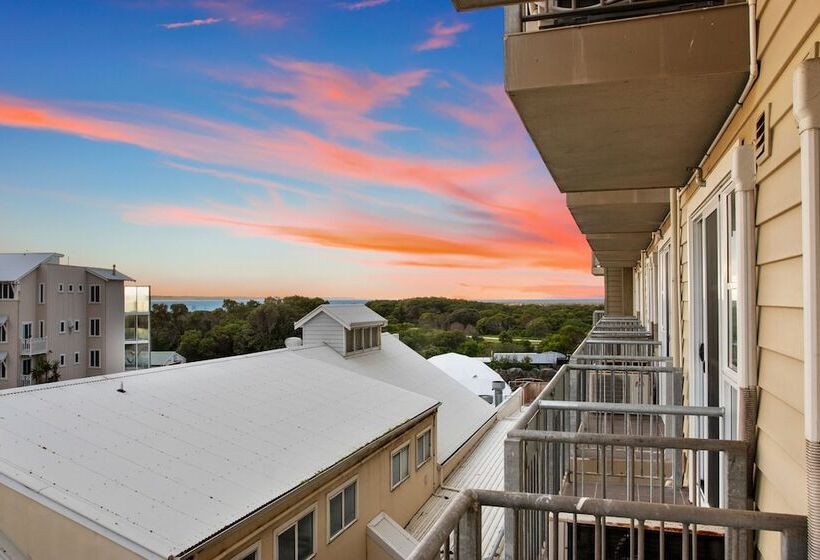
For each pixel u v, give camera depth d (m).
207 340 46.03
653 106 2.44
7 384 24.81
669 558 2.57
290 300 48.47
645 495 3.30
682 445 2.01
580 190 4.57
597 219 6.20
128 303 32.12
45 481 5.34
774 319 1.80
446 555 1.26
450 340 42.91
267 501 5.99
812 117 1.36
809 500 1.32
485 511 8.12
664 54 2.11
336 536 7.44
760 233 1.99
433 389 16.58
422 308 46.53
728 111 2.48
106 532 4.91
